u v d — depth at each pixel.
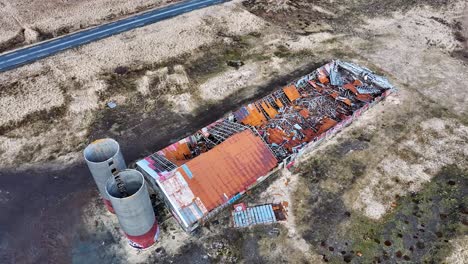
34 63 33.38
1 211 21.86
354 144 25.17
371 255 19.33
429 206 21.55
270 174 23.14
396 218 20.97
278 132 26.00
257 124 26.45
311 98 28.56
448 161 24.03
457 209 21.39
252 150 22.78
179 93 29.88
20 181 23.52
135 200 16.72
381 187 22.55
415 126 26.41
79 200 22.34
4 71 32.47
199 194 20.59
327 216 21.11
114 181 17.59
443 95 29.03
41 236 20.62
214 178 21.27
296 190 22.44
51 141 26.16
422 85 30.02
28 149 25.61
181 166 21.02
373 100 28.06
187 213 20.00
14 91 30.25
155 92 30.03
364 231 20.36
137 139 26.16
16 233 20.80
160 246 19.91
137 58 33.62
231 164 21.95
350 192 22.30
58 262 19.45
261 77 31.34
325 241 19.95
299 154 24.05
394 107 27.94
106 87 30.53
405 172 23.36
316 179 23.03
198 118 27.70
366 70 30.28
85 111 28.42
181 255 19.52
